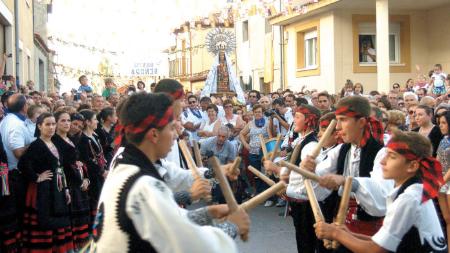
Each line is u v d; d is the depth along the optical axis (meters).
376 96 10.83
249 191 10.66
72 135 6.82
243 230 2.79
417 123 6.80
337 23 18.33
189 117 10.94
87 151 6.82
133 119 2.56
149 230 2.33
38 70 21.88
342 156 4.35
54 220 5.94
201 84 32.53
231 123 10.76
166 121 2.58
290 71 21.45
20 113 6.59
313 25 19.52
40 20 22.75
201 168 3.94
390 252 3.16
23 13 16.38
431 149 3.23
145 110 2.55
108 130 7.82
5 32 14.15
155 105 2.57
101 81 20.84
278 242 7.12
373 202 3.80
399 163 3.24
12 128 6.27
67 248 6.11
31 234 5.91
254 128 9.84
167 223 2.32
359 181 3.82
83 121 6.91
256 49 25.11
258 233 7.62
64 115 6.28
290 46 21.31
